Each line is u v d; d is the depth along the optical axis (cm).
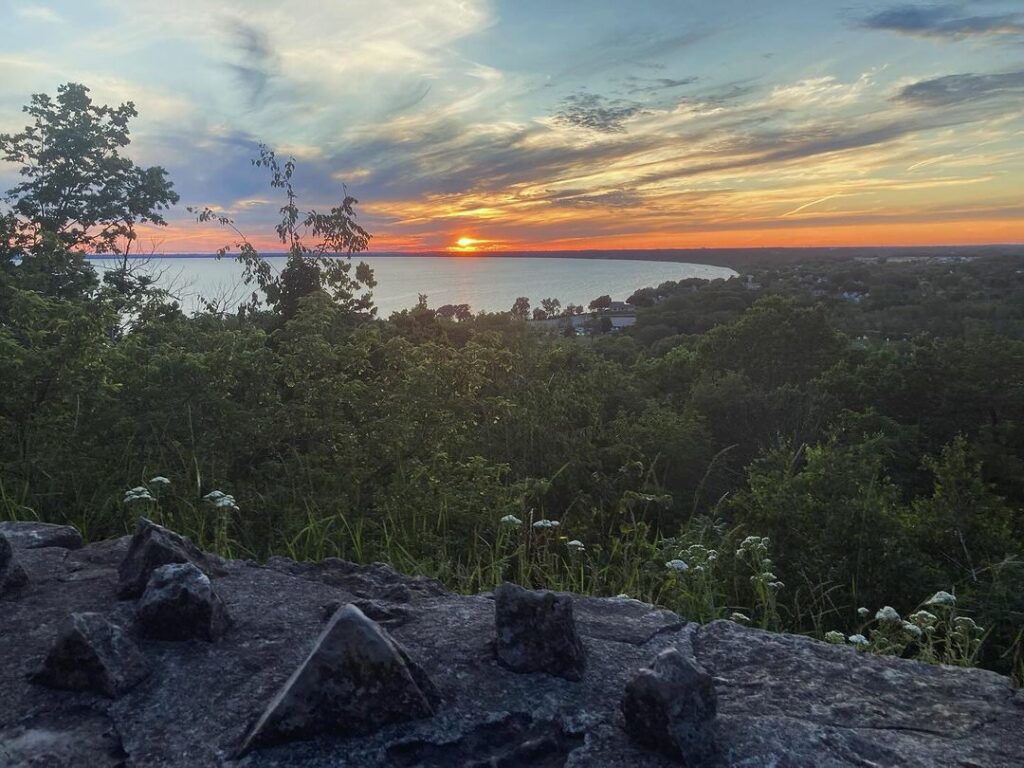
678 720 164
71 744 168
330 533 434
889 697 194
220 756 163
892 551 496
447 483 511
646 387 1466
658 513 662
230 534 428
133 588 240
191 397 502
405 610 237
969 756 168
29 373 475
